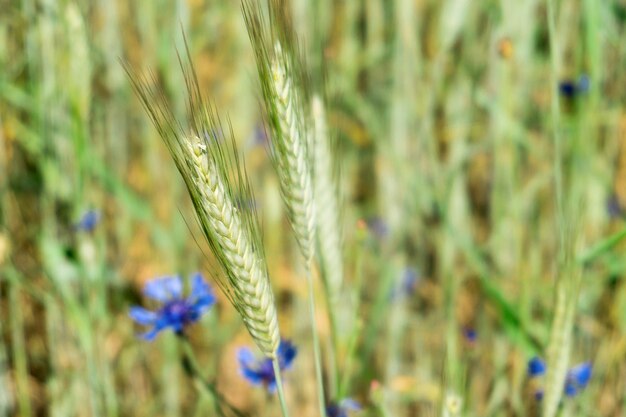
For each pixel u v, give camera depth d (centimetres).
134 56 108
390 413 88
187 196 109
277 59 59
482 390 91
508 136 94
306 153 60
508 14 98
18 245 98
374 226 112
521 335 76
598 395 87
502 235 100
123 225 105
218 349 91
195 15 109
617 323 88
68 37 79
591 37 82
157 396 94
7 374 90
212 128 57
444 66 107
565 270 65
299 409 96
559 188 73
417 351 96
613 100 100
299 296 98
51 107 88
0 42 89
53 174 89
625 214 99
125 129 109
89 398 88
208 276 104
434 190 99
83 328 80
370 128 106
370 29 113
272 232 108
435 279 108
